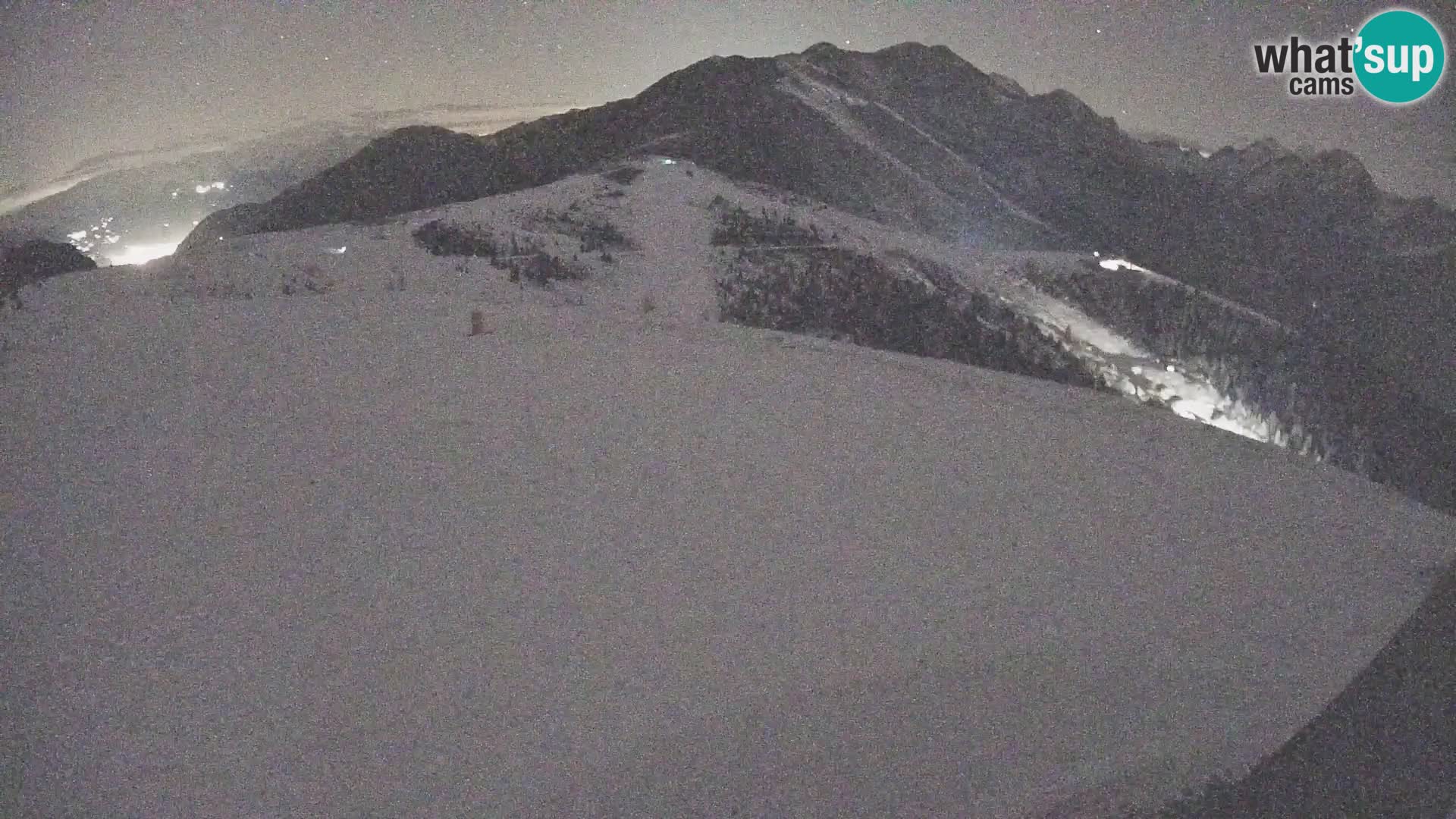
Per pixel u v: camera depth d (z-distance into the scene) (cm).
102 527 807
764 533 814
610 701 599
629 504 858
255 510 836
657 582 731
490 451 956
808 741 582
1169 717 621
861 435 1041
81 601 703
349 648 646
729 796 548
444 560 757
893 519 854
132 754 556
